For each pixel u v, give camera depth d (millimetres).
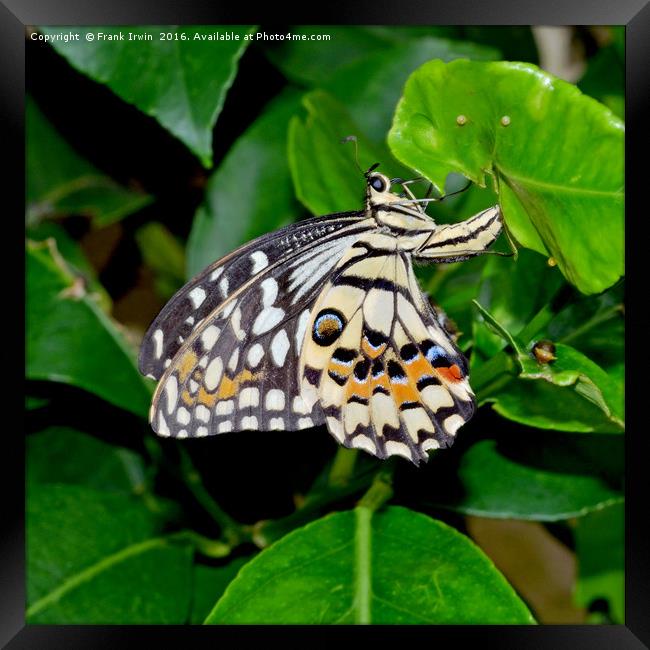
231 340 557
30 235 613
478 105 542
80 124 624
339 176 585
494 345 575
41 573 579
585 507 580
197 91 570
